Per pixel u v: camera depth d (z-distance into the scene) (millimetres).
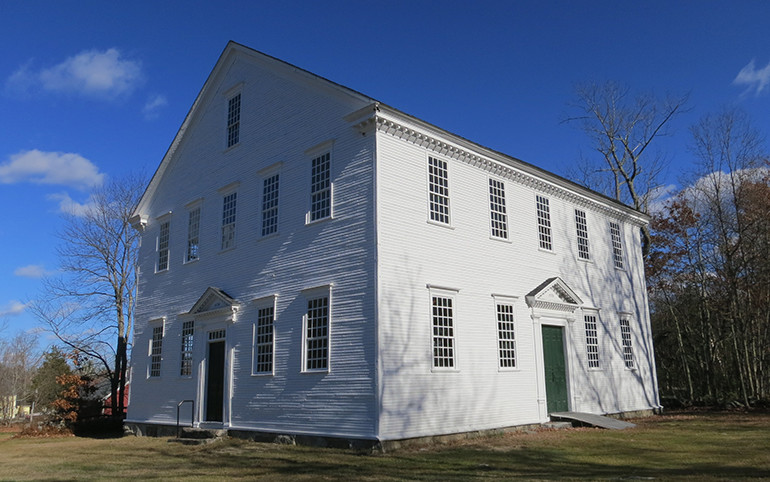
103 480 11836
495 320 18469
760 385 29688
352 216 16141
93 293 35906
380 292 15023
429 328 16141
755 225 29188
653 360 26656
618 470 11453
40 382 47000
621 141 38250
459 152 18438
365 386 14695
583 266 23422
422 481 10414
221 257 20953
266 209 19391
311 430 15852
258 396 17797
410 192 16594
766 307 28516
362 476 11180
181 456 15516
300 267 17453
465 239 18125
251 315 18891
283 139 19234
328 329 15992
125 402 42531
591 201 24547
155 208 25953
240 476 11734
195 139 24047
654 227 34438
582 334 22312
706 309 31422
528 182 21422
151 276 25109
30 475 13008
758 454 13203
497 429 17422
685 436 16984
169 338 22922
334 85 17281
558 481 10125
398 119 16484
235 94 22266
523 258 20344
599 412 22062
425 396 15523
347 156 16703
